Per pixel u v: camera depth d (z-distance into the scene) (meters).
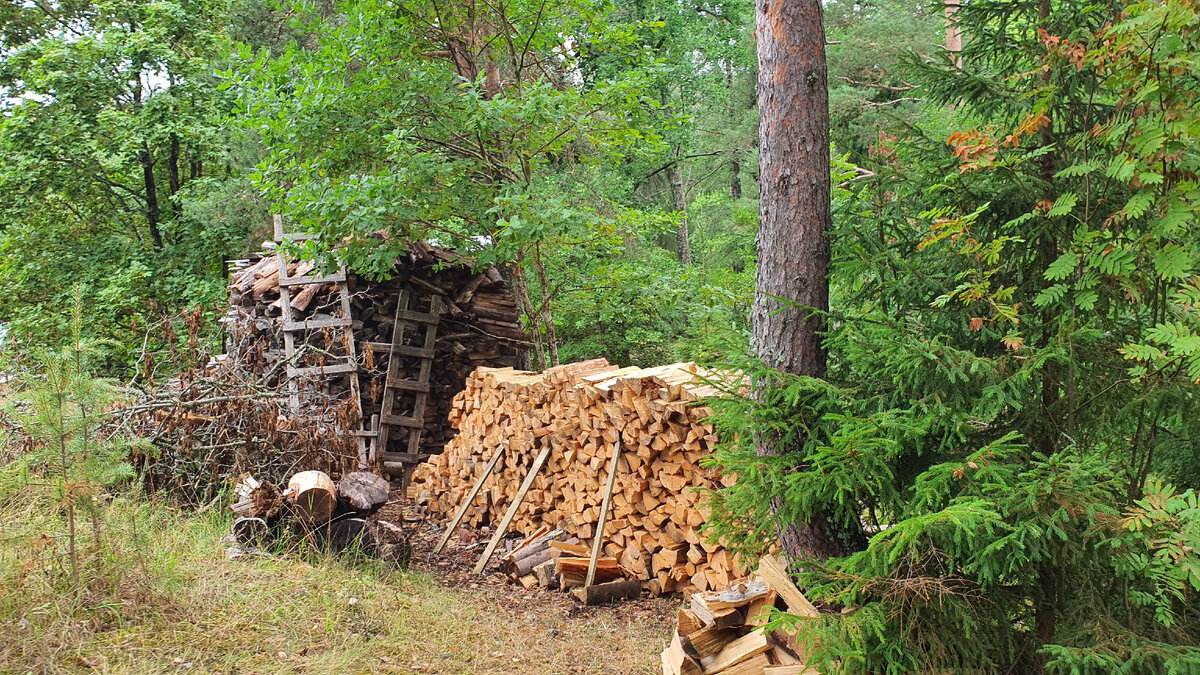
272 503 5.83
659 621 5.70
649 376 6.08
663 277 11.50
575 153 11.32
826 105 4.65
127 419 6.36
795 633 3.88
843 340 4.20
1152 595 3.52
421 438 9.88
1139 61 3.25
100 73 15.17
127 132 15.21
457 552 7.38
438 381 10.00
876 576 3.45
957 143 3.64
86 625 4.03
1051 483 3.23
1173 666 2.97
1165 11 3.08
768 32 4.62
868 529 4.80
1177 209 3.29
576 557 6.48
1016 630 3.77
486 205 9.17
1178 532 3.08
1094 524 3.22
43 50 15.10
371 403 9.66
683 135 20.53
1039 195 3.88
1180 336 3.21
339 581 5.34
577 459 6.91
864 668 3.37
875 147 4.49
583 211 9.21
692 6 22.80
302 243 9.24
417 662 4.54
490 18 9.66
